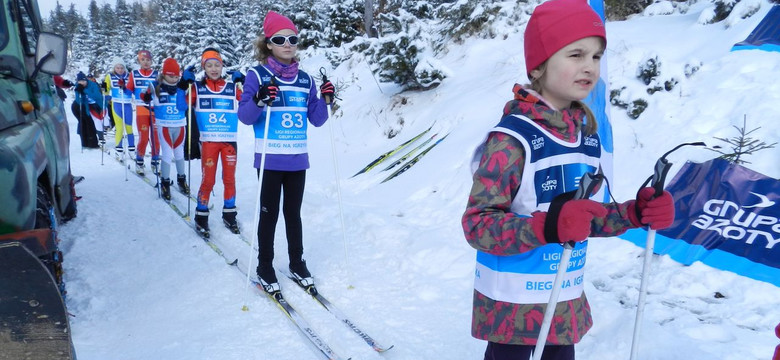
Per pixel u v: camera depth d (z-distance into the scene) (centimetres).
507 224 153
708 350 264
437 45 1031
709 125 459
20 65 290
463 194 544
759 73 487
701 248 360
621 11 830
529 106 168
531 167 163
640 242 390
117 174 832
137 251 465
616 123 525
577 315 182
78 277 400
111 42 4931
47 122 323
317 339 308
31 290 157
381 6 1548
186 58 2325
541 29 166
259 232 375
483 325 183
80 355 286
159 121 655
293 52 369
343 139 923
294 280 396
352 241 486
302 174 383
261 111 364
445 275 404
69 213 526
